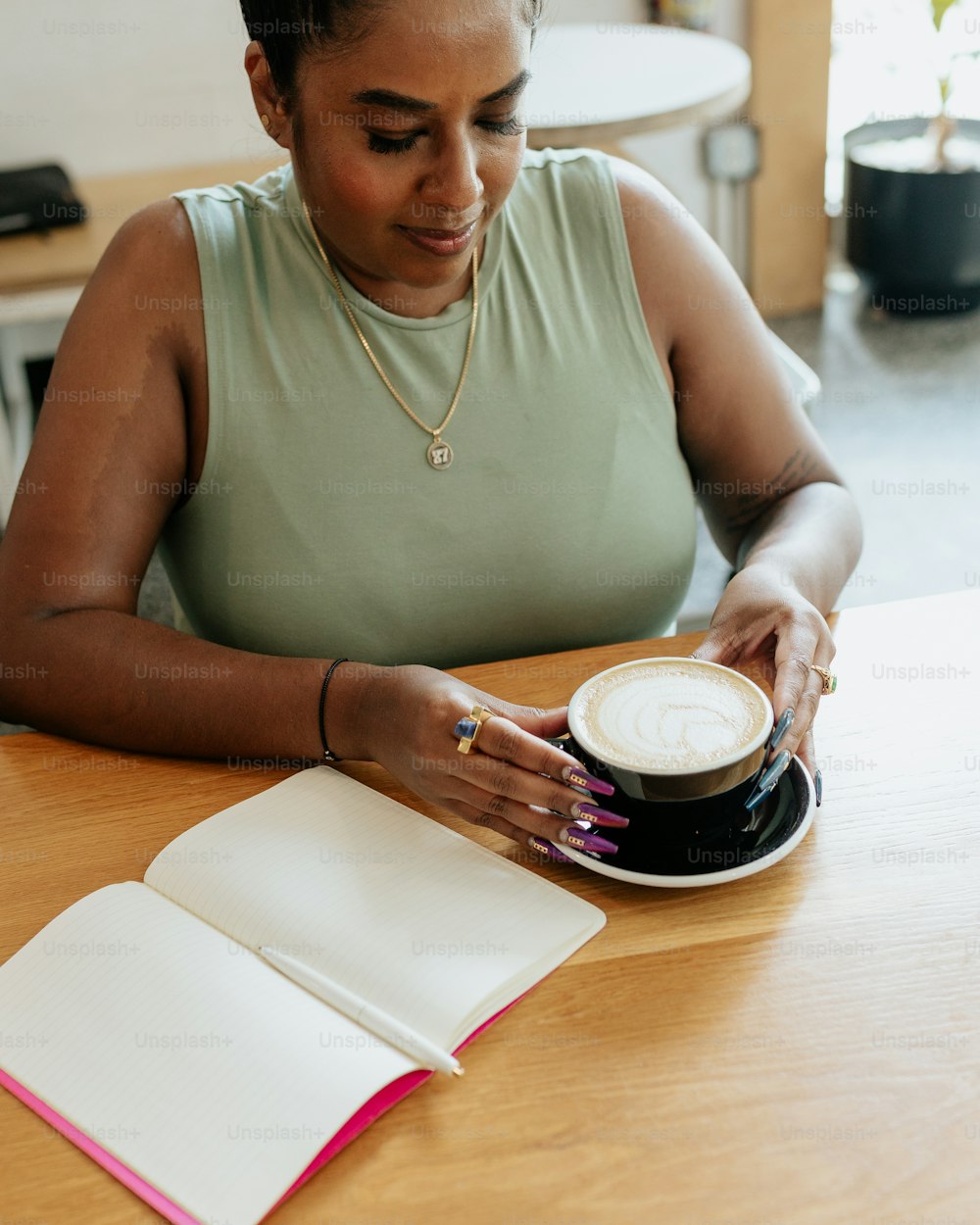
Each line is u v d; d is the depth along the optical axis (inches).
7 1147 25.9
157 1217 24.3
